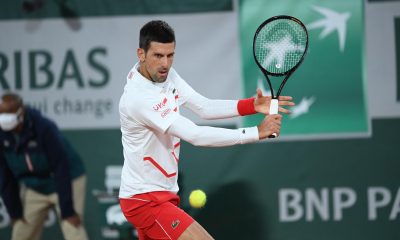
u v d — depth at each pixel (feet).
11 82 65.87
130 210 42.65
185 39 65.10
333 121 65.05
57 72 65.87
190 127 38.86
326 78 64.80
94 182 66.08
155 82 40.11
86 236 66.18
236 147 65.67
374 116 65.00
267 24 44.04
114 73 65.77
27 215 66.03
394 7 64.44
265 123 38.55
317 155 65.36
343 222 65.57
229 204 65.82
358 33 64.59
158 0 65.16
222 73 65.10
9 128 64.23
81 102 65.82
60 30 65.77
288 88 65.00
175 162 42.19
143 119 39.52
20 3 65.87
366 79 64.80
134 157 41.50
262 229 65.87
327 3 64.54
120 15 65.46
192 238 40.68
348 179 65.41
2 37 66.08
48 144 65.36
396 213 65.31
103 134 66.03
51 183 65.82
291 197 65.72
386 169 65.21
